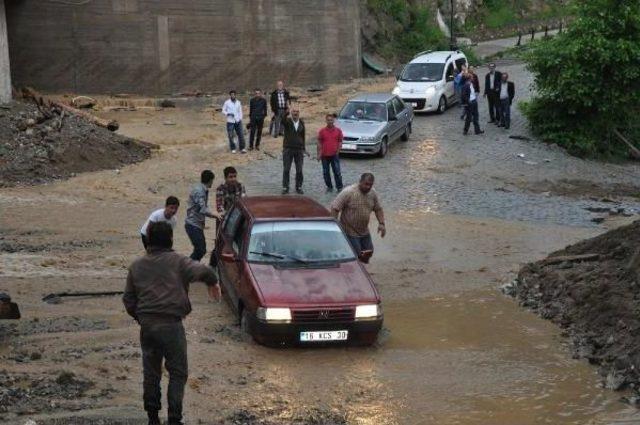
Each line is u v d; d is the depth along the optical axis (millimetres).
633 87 31203
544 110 32000
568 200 24906
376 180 25391
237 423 9367
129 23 39500
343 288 12227
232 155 27859
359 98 29250
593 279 14000
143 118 35469
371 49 48781
